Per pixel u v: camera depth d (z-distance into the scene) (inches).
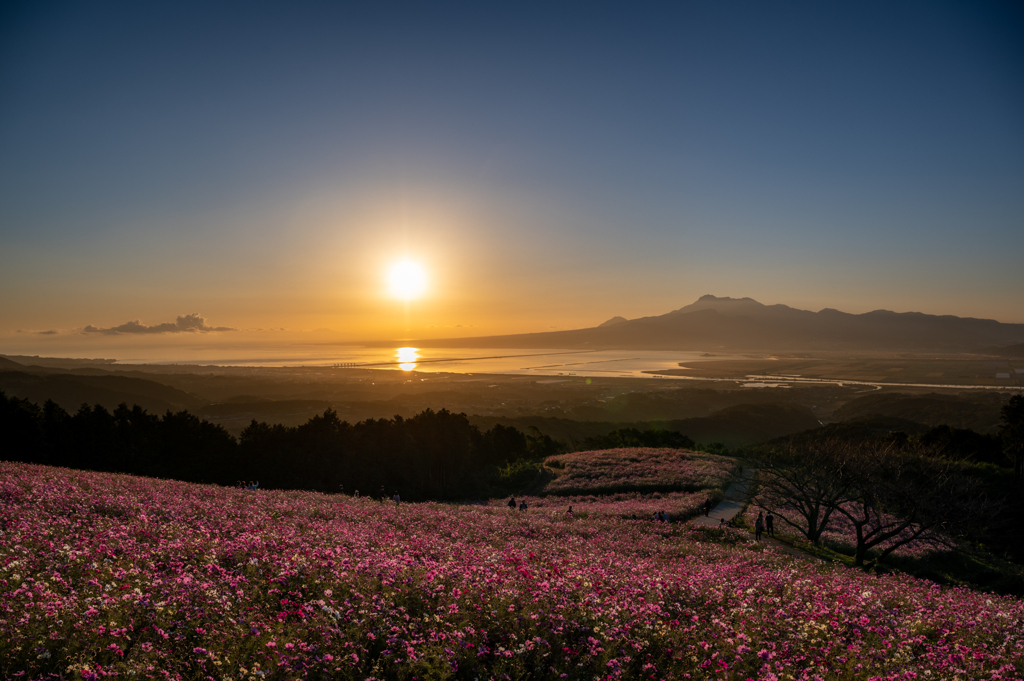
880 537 1524.4
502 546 940.0
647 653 449.7
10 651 308.3
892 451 1691.7
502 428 4672.7
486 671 384.2
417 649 387.5
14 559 474.6
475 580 543.8
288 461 3339.1
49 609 358.0
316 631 390.9
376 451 3654.0
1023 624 612.1
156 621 375.9
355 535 775.1
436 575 537.0
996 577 1669.5
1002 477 2635.3
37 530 598.5
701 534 1487.5
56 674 307.3
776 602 621.6
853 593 682.8
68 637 340.2
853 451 1705.2
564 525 1348.4
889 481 1566.2
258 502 1115.9
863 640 520.7
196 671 330.6
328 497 1550.2
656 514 1844.2
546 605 494.3
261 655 350.3
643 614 516.1
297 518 930.1
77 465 2950.3
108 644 342.6
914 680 430.3
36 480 962.1
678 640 473.4
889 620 585.9
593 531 1316.4
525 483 3398.1
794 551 1581.0
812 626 529.7
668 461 3508.9
